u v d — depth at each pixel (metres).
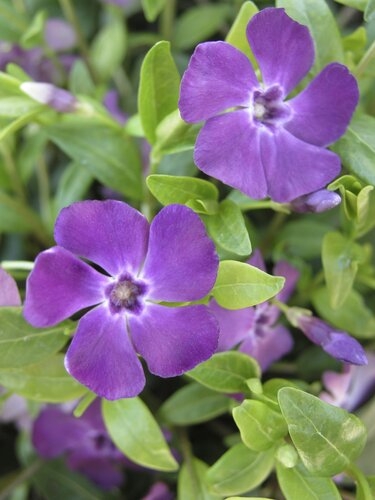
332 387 0.11
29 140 0.13
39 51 0.15
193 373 0.09
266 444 0.09
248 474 0.09
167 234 0.08
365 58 0.10
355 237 0.10
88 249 0.09
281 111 0.10
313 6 0.10
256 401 0.09
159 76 0.10
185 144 0.10
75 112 0.11
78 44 0.15
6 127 0.11
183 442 0.12
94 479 0.13
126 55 0.16
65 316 0.09
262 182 0.09
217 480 0.09
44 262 0.08
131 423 0.10
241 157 0.09
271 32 0.09
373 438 0.11
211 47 0.09
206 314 0.09
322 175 0.09
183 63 0.15
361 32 0.11
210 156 0.09
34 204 0.15
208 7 0.15
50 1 0.16
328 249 0.10
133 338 0.09
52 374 0.10
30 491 0.14
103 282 0.09
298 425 0.08
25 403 0.13
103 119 0.12
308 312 0.10
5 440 0.14
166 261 0.09
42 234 0.14
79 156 0.12
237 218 0.09
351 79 0.09
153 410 0.12
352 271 0.10
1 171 0.13
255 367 0.10
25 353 0.09
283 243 0.12
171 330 0.09
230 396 0.10
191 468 0.11
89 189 0.14
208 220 0.10
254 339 0.11
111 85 0.15
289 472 0.09
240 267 0.09
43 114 0.12
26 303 0.08
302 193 0.09
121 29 0.15
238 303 0.09
